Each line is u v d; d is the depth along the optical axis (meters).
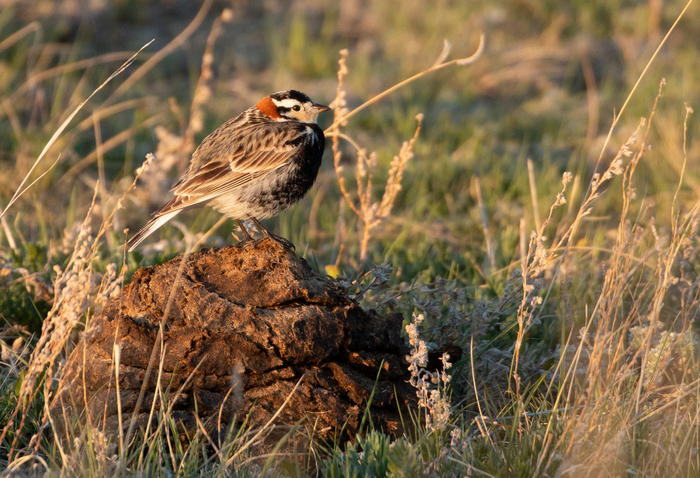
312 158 10.43
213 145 10.41
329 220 16.30
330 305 8.28
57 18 27.34
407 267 13.09
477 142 19.95
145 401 7.82
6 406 8.28
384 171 18.41
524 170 18.38
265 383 7.85
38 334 10.20
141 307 8.19
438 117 22.67
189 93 24.59
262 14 32.88
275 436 7.66
